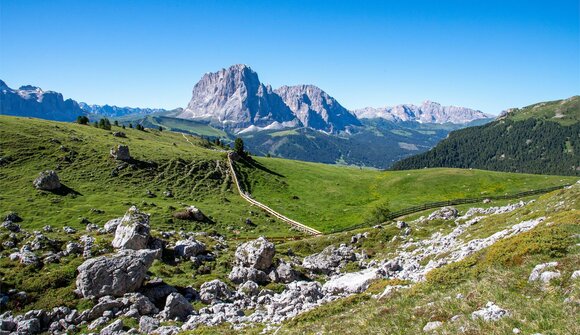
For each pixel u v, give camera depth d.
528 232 23.78
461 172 135.00
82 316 26.69
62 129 130.00
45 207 77.25
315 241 62.97
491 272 19.77
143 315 27.80
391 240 57.00
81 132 134.12
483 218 52.94
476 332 12.85
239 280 37.31
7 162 94.75
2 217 69.81
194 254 41.53
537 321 12.38
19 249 35.19
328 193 122.75
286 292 34.16
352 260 51.38
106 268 29.73
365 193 124.25
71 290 29.08
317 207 110.25
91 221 73.44
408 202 110.69
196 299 32.09
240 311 28.97
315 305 27.52
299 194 120.62
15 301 27.50
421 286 21.69
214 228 81.88
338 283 33.53
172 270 36.81
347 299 24.58
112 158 110.75
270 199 111.88
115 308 27.91
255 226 88.19
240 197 109.06
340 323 19.20
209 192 107.81
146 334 24.80
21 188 83.94
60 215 74.56
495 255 21.86
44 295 28.56
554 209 40.94
